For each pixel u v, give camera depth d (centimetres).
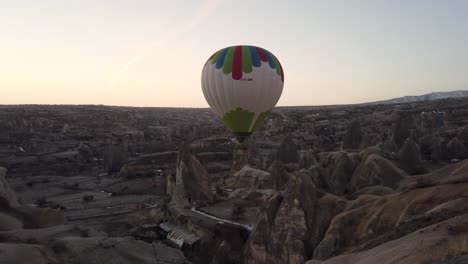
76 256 3962
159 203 7469
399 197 3372
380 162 5872
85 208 7350
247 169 7800
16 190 8781
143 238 5369
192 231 5212
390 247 2236
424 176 5331
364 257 2338
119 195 8394
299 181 3909
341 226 3391
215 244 4722
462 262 1527
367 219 3366
